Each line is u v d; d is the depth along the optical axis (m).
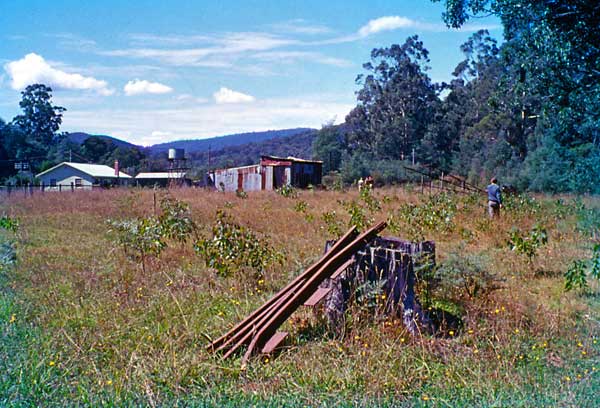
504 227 15.66
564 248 12.66
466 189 34.28
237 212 18.84
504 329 6.55
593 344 6.46
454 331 6.74
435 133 67.75
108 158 85.81
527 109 48.75
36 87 85.19
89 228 15.21
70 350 5.71
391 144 67.88
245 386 5.12
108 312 6.87
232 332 6.01
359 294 6.79
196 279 8.68
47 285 8.28
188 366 5.30
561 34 16.34
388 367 5.45
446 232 14.62
